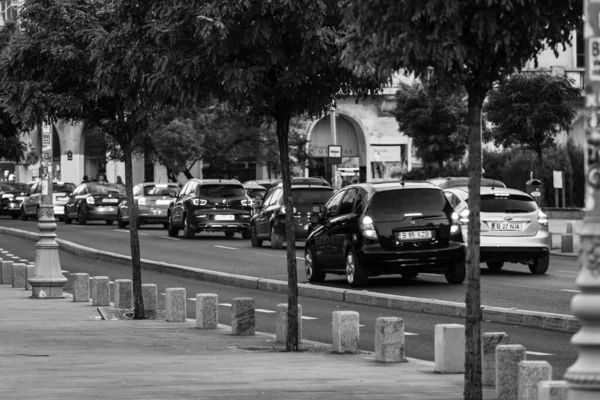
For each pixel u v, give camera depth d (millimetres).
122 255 50969
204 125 100188
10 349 22453
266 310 32156
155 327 27516
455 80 14805
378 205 35938
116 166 119812
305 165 106875
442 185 48250
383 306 32250
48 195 36000
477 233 14648
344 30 22188
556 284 36344
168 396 15922
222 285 40844
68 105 30234
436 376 18625
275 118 24172
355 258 35938
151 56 24984
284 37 22781
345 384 17469
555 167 80062
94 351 22281
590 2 8859
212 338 25125
